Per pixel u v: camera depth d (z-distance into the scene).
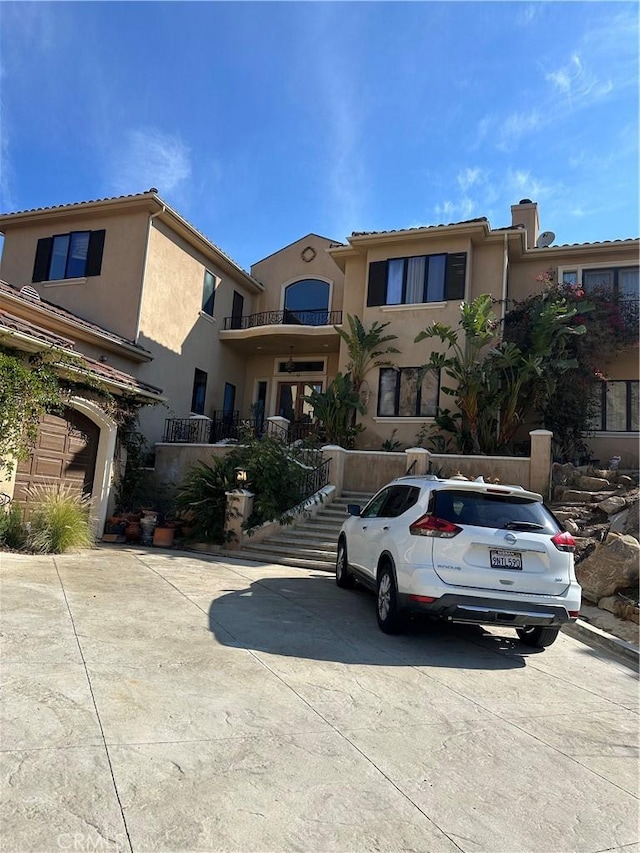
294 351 22.44
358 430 17.36
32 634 5.06
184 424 18.36
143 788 2.91
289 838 2.64
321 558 11.06
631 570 8.00
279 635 5.84
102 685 4.12
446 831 2.83
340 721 3.96
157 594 7.07
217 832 2.62
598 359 16.64
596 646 6.91
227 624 6.03
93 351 15.34
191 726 3.65
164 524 12.88
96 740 3.34
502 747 3.83
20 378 9.48
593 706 4.82
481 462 13.35
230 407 22.28
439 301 17.62
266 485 12.42
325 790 3.07
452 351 17.11
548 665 5.92
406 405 17.52
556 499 12.40
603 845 2.84
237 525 11.98
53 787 2.83
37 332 10.21
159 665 4.64
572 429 16.62
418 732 3.92
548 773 3.53
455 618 5.71
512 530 5.98
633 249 18.06
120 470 13.38
